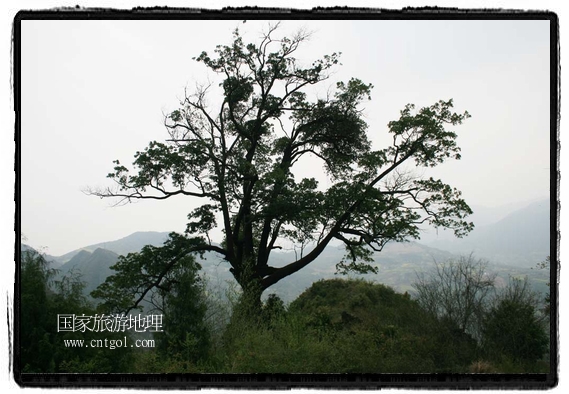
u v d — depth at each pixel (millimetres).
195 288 9969
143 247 15781
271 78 17703
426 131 16047
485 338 10336
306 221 17797
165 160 15625
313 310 15273
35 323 7344
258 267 17766
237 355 7891
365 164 17094
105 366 7234
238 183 17750
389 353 8688
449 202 16000
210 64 16922
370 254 18531
